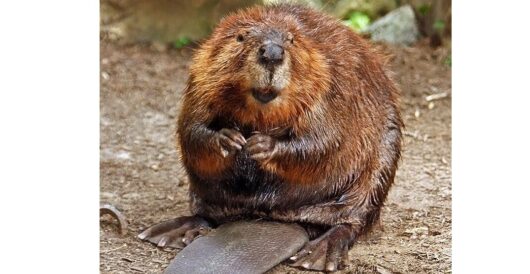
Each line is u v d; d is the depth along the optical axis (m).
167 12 13.91
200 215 7.04
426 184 8.60
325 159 6.54
